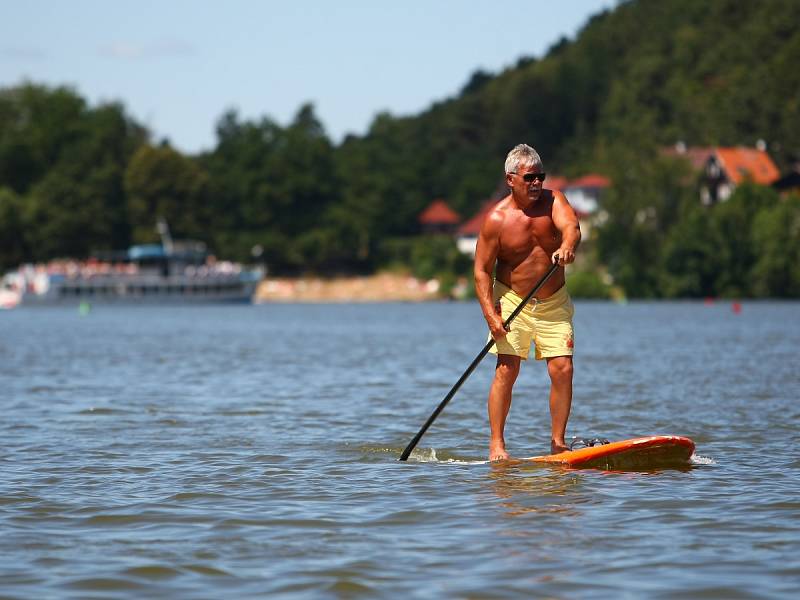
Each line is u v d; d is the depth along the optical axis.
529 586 14.04
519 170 23.97
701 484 20.94
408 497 19.81
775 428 29.67
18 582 14.38
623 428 30.12
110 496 20.06
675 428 29.88
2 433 29.53
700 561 15.16
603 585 14.05
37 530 17.31
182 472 22.80
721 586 13.95
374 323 136.50
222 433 29.38
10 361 61.62
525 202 24.16
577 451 23.41
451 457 24.98
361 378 48.56
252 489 20.75
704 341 80.31
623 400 37.66
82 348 76.81
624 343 78.44
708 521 17.64
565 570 14.77
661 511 18.44
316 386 44.44
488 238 24.36
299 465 23.72
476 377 49.06
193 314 186.88
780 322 120.12
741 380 45.59
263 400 38.66
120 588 14.13
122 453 25.64
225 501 19.56
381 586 14.13
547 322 24.47
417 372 52.31
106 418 33.16
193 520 17.98
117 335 101.31
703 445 26.45
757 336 88.00
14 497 19.92
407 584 14.20
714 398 38.06
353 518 18.08
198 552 15.88
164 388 43.81
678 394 39.59
